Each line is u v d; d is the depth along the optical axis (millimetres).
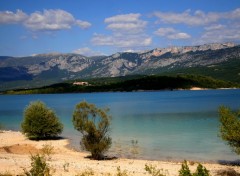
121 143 48250
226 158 37219
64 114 108812
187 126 68562
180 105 137250
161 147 44594
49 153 38688
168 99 191000
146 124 74625
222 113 30469
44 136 54031
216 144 46250
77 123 36906
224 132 30297
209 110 108000
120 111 116375
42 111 53375
